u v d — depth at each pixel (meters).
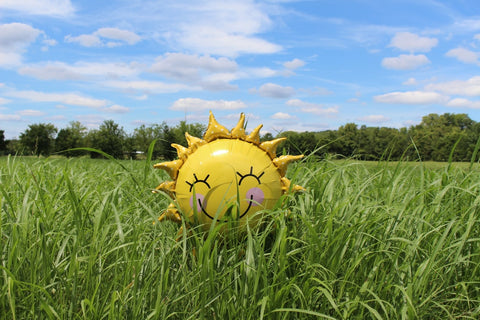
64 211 3.26
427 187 3.37
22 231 2.47
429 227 2.78
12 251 2.14
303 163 3.75
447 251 2.67
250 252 2.22
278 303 2.12
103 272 2.49
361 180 3.91
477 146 3.24
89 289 2.32
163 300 2.24
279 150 4.12
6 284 2.05
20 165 4.76
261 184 2.92
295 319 2.19
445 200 3.32
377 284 2.44
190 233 2.94
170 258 2.48
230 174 2.89
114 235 2.70
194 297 2.28
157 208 3.84
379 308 2.32
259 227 2.68
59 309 2.21
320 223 2.61
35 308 2.18
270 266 2.54
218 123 3.18
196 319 2.20
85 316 1.99
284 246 2.27
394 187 3.09
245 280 2.16
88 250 2.69
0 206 2.45
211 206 2.86
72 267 2.22
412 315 2.02
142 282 2.31
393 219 2.75
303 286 2.20
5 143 54.06
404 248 2.65
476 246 2.81
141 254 2.67
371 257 2.48
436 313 2.42
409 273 2.46
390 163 4.13
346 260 2.42
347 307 2.16
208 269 2.27
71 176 4.63
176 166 3.07
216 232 2.30
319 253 2.36
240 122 3.17
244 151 3.02
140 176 5.45
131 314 2.16
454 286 2.53
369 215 2.66
